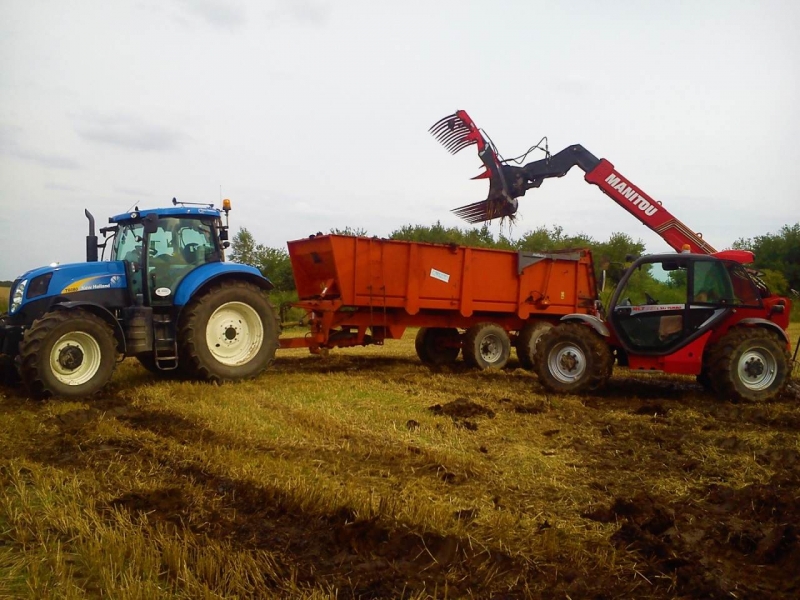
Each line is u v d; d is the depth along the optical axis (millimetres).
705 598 3018
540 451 5430
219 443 5570
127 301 8492
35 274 8094
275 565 3285
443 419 6551
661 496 4340
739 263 8414
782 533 3504
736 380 7797
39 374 7320
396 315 10945
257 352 9164
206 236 9258
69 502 4105
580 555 3430
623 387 9148
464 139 11477
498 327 11453
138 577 3115
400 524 3758
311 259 10656
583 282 12516
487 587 3113
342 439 5707
